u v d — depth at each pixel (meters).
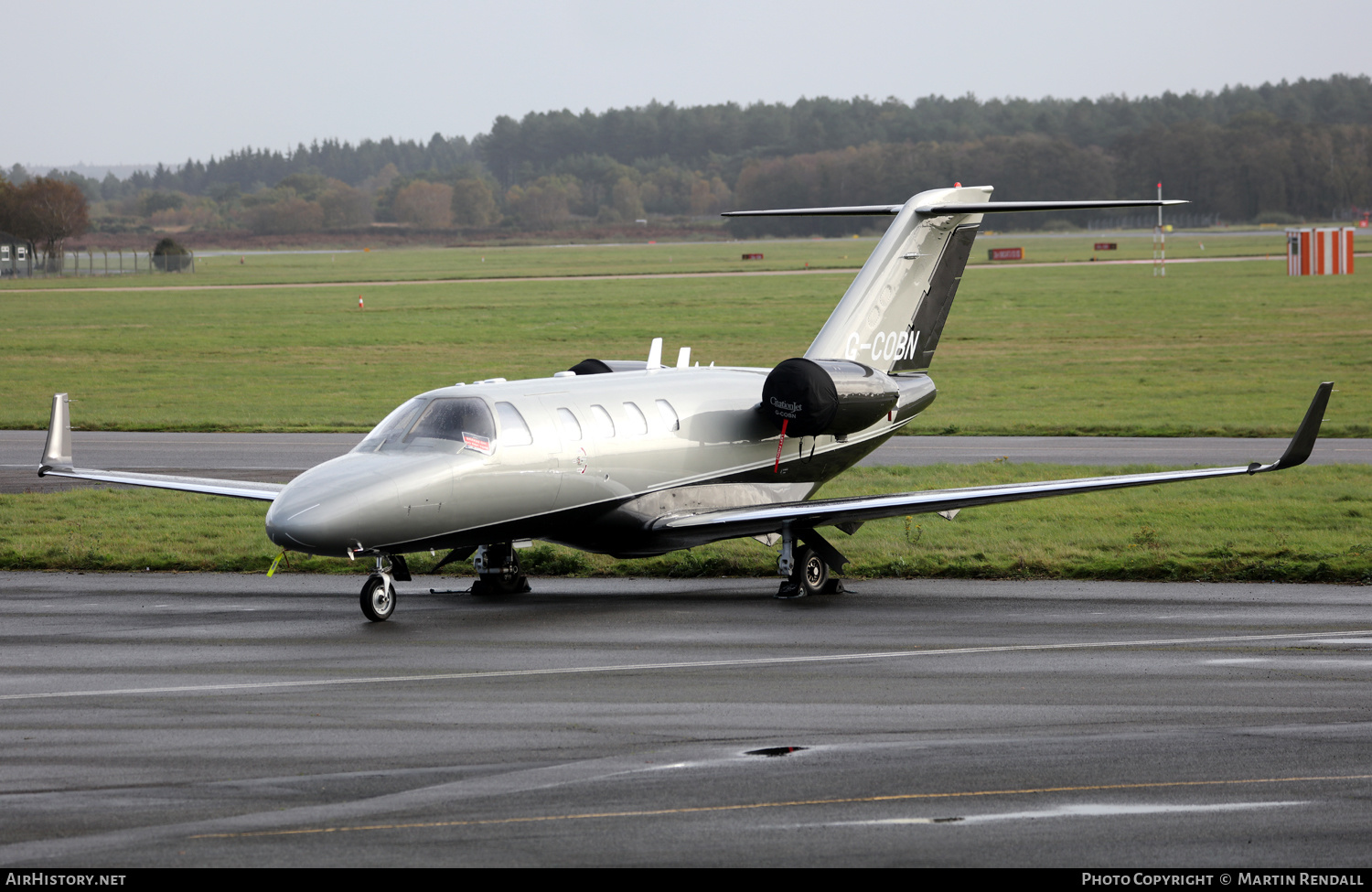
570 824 33.25
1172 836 32.25
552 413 67.69
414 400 67.44
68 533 88.00
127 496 103.94
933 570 74.44
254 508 98.44
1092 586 69.94
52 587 72.19
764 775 37.06
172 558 79.50
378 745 40.41
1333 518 87.12
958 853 31.28
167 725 42.97
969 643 55.38
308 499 60.56
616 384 72.12
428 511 62.47
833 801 34.88
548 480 66.38
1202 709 43.75
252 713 44.50
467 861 30.91
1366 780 36.12
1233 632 56.84
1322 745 39.47
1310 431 63.47
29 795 35.66
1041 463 117.56
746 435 75.81
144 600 68.31
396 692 47.50
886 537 84.38
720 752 39.31
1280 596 65.88
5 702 46.28
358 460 63.91
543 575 77.31
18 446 135.12
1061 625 59.28
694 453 73.19
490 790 35.94
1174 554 75.81
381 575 63.19
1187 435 138.12
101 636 58.81
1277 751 38.84
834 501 69.25
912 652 53.66
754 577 75.81
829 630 58.81
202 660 53.50
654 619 62.19
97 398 180.12
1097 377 192.62
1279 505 92.62
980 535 84.31
